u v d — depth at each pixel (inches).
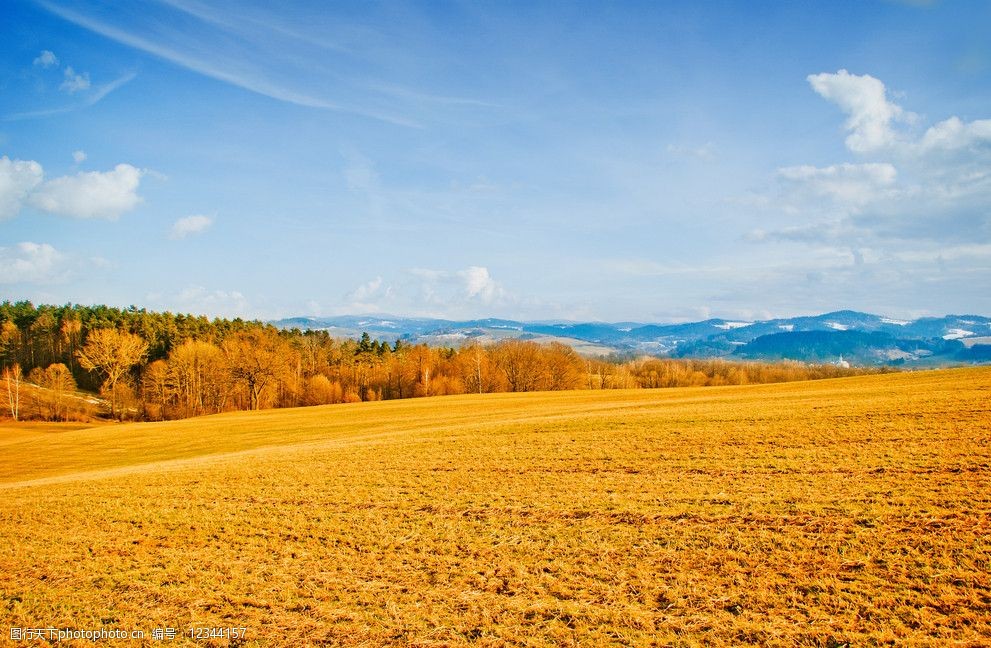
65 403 3508.9
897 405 1082.7
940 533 430.0
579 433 1083.3
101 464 1486.2
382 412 2399.1
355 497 685.3
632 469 735.1
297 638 359.6
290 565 476.7
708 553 437.1
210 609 404.2
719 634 329.7
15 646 364.5
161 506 700.0
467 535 520.4
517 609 377.1
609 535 492.7
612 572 419.5
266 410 2974.9
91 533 598.9
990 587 350.3
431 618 372.2
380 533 542.9
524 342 4379.9
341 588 426.3
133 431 2237.9
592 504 584.1
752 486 601.9
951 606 335.6
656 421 1155.3
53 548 553.3
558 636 341.1
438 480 752.3
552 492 644.7
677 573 408.8
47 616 403.5
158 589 441.7
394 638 353.1
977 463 607.8
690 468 713.0
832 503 520.7
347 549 505.7
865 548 418.3
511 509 589.6
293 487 763.4
